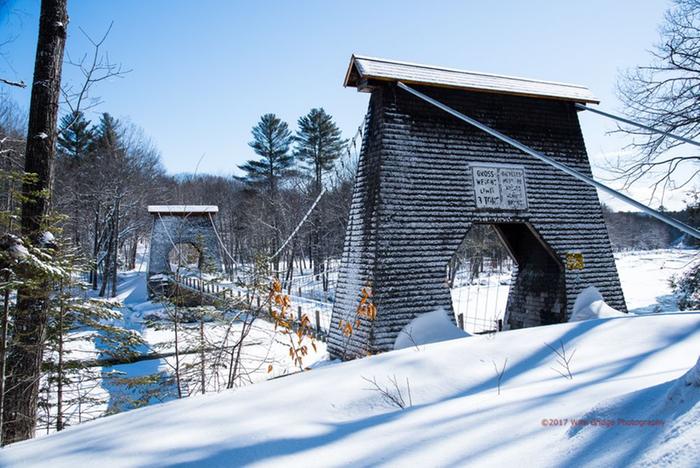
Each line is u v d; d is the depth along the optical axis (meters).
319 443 2.62
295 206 32.53
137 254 56.69
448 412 2.88
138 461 2.53
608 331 5.11
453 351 4.74
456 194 12.65
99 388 10.95
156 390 8.79
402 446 2.40
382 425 2.82
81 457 2.71
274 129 43.56
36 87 6.32
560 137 14.27
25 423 5.98
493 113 13.59
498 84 13.59
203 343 8.37
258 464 2.36
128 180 32.38
